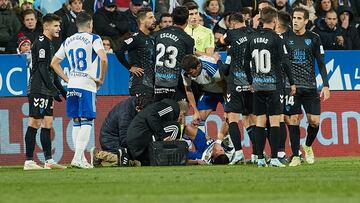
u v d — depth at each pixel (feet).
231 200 82.99
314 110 159.22
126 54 181.37
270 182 105.29
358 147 190.08
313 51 158.10
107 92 180.34
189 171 131.64
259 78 137.59
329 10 203.92
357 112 190.19
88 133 153.07
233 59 152.15
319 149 188.55
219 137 159.53
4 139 175.94
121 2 207.21
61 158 177.68
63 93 159.12
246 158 182.80
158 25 192.75
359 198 83.46
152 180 111.96
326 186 97.86
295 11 157.38
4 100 176.14
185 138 159.43
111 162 153.69
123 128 154.92
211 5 202.49
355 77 190.19
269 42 136.67
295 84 157.17
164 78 157.28
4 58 176.14
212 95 162.50
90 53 151.43
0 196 91.66
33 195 92.17
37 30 187.52
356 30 208.54
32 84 152.76
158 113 152.35
